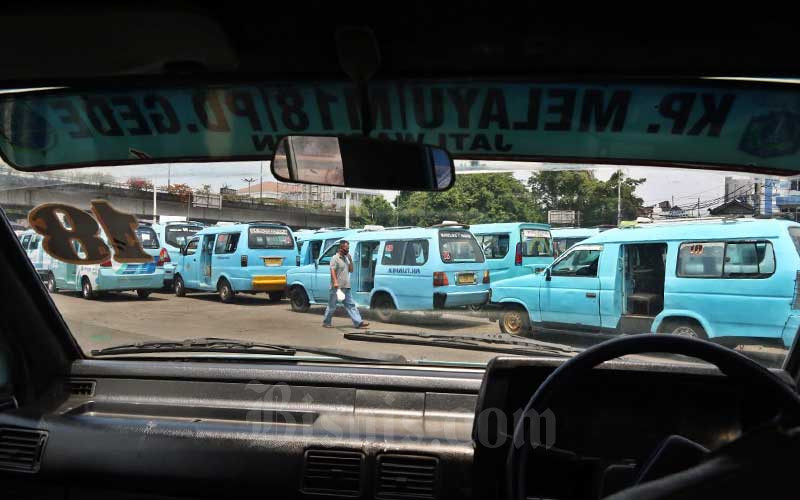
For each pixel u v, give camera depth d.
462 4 2.29
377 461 2.54
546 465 1.91
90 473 2.71
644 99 2.72
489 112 2.86
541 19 2.36
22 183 3.60
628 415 2.00
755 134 2.74
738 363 1.33
